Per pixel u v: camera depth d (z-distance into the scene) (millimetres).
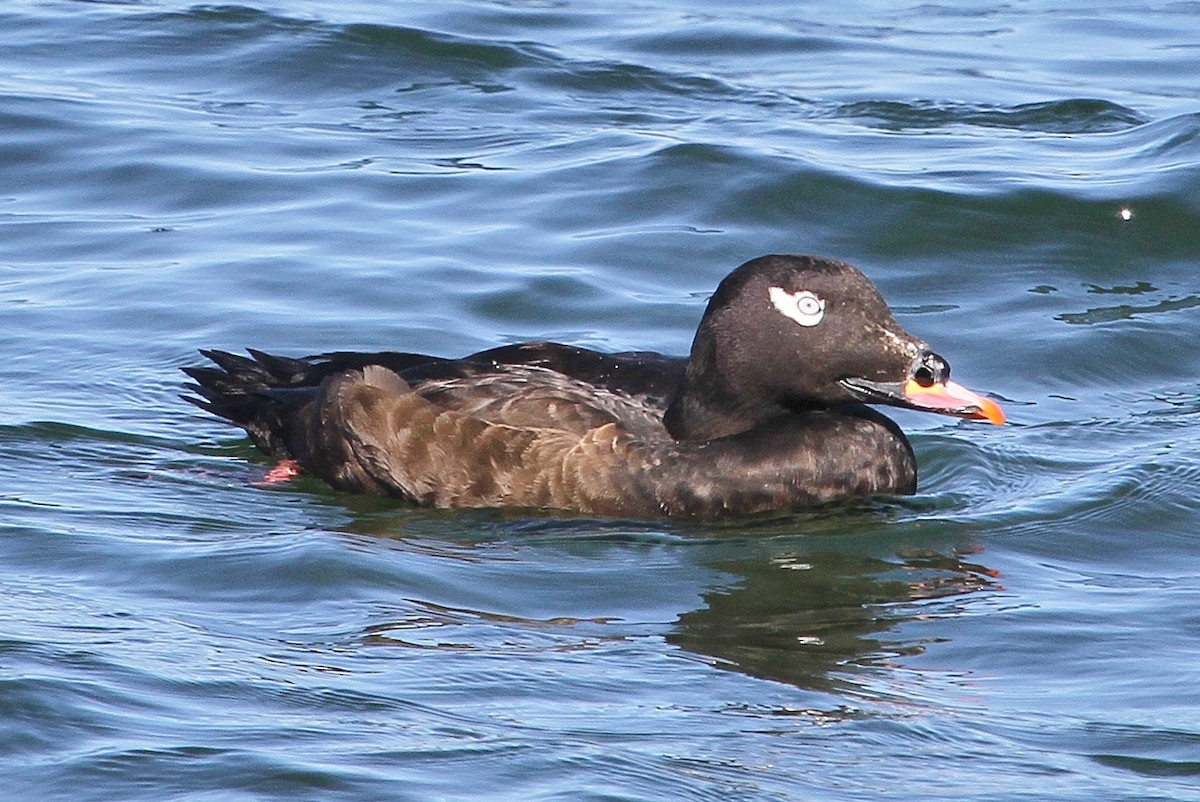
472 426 12227
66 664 9445
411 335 15234
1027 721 9227
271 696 9242
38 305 15547
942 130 19703
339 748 8711
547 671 9695
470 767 8570
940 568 11406
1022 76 21438
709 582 11117
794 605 10781
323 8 22938
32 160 18594
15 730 8766
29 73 20719
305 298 15852
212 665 9570
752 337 12242
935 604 10812
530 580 11062
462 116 20078
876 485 12453
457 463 12227
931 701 9461
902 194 17719
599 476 12133
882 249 17094
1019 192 17750
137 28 22109
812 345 12156
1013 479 12922
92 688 9203
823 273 12234
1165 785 8578
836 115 20094
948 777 8633
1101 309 16047
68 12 22625
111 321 15312
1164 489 12508
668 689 9547
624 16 23562
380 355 13336
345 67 21219
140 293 15812
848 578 11227
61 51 21438
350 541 11438
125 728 8844
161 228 17250
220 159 18672
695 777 8547
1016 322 15805
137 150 18781
